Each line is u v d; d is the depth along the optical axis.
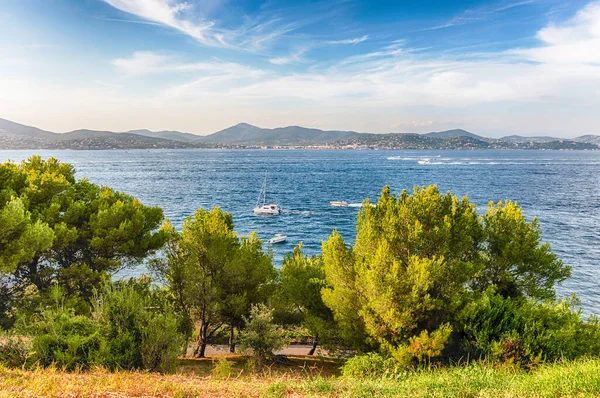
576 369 7.76
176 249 19.61
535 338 12.48
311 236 64.38
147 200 94.75
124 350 11.27
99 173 167.62
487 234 16.98
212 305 17.53
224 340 22.56
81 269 18.31
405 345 12.63
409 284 13.26
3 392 6.50
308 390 7.69
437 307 13.57
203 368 15.34
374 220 15.71
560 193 103.50
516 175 159.12
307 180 150.38
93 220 19.44
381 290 13.17
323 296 15.73
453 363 12.46
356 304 14.94
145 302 15.86
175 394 7.05
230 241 18.64
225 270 18.16
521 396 6.67
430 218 14.99
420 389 7.35
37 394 6.57
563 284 38.34
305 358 19.86
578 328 13.59
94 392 7.01
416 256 13.70
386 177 159.00
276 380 8.67
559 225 64.69
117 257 20.80
